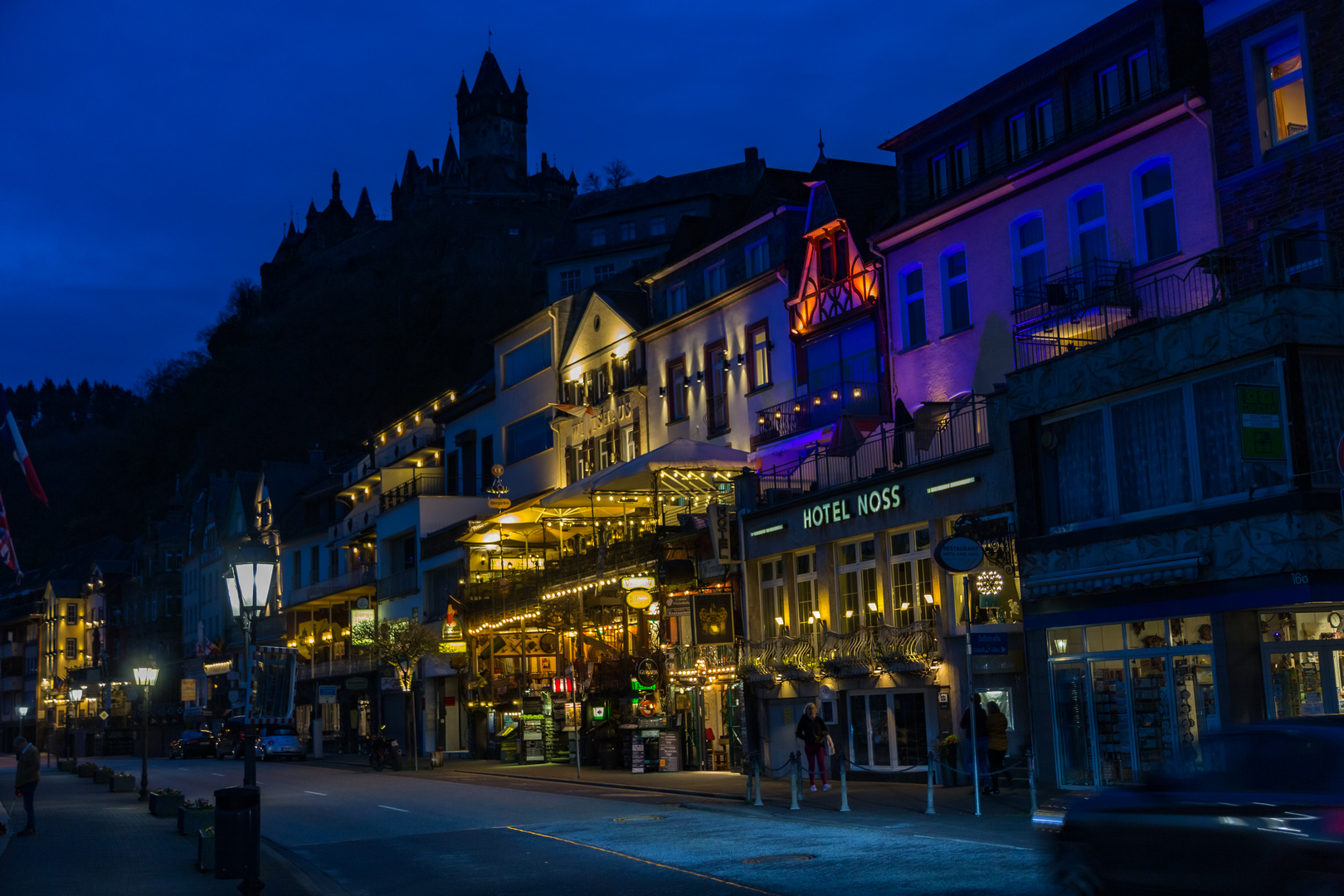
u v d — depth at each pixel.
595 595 36.38
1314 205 20.06
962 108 27.44
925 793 21.72
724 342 36.50
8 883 15.31
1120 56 24.08
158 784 38.72
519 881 14.16
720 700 31.78
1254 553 17.69
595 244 61.47
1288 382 17.42
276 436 126.31
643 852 16.06
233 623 82.69
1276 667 18.05
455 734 51.56
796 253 33.69
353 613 56.56
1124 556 19.72
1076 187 24.53
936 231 28.20
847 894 11.91
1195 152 22.16
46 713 114.19
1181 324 18.92
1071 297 23.83
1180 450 19.12
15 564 25.78
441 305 123.25
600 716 37.66
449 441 58.12
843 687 26.50
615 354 43.03
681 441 32.22
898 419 27.28
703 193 60.41
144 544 106.69
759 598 29.86
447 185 188.75
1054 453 21.42
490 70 196.25
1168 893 9.13
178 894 14.08
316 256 169.88
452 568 51.44
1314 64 20.17
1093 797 10.17
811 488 28.72
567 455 46.47
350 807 26.06
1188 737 18.81
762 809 20.98
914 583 24.83
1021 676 22.28
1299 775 8.33
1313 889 7.89
